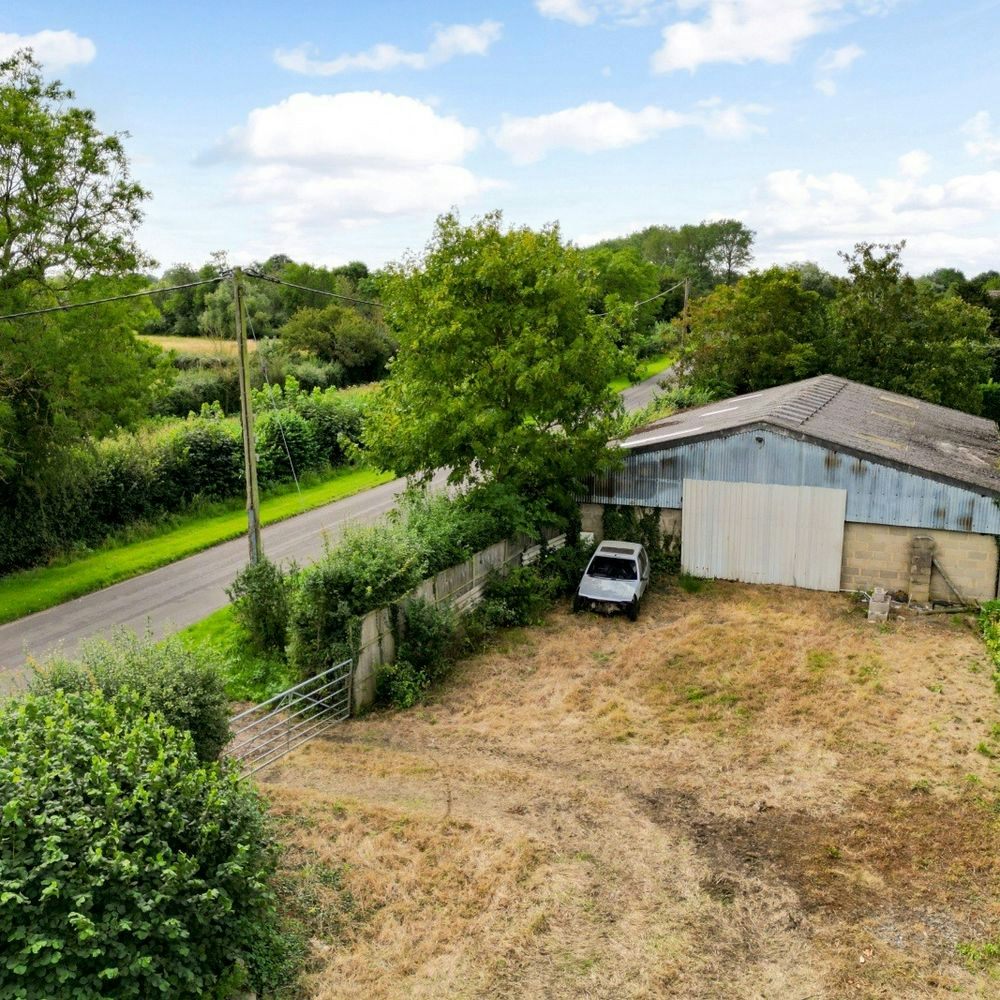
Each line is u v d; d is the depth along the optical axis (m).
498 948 9.40
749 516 22.80
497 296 21.75
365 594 16.34
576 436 22.80
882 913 9.95
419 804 12.59
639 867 10.94
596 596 20.89
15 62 25.09
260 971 8.81
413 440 21.47
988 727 14.52
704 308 42.78
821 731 14.60
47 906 7.27
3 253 25.06
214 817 8.72
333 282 83.62
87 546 27.70
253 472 19.39
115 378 27.11
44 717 9.18
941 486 20.66
